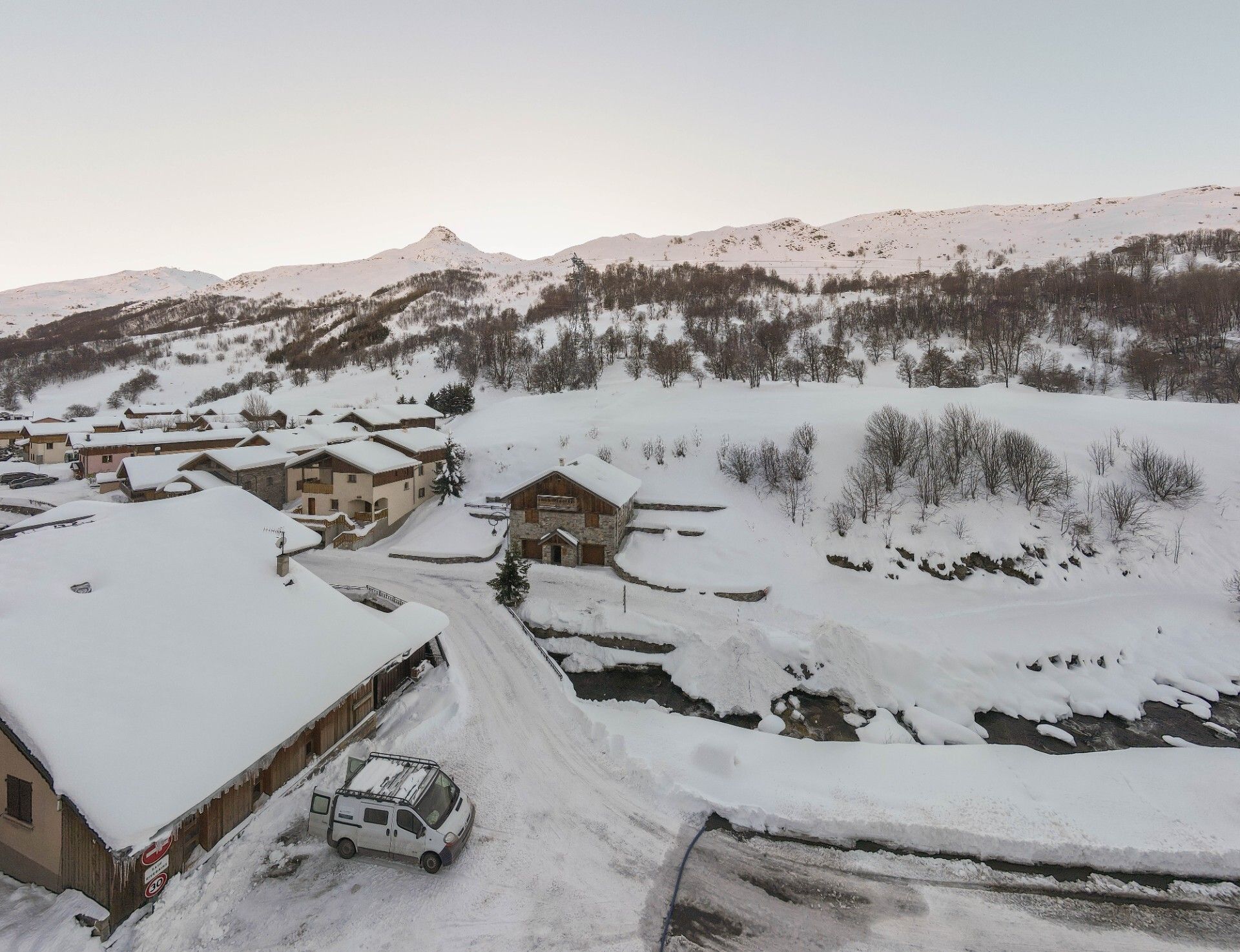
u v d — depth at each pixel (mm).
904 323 97625
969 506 36438
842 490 39344
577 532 35875
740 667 24031
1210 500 35031
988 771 18000
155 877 12156
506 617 28500
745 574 33406
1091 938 12172
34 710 11812
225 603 17141
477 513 43312
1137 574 32219
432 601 30203
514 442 53438
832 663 24641
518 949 11398
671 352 77188
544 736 19047
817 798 16156
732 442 47312
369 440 47031
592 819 15227
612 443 50844
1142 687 24547
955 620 29141
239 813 14406
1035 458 37281
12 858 12938
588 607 29625
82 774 11211
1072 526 34156
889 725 21562
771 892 13109
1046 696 23812
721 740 19672
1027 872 13906
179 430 68375
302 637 17312
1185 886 13500
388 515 42719
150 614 15508
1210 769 17953
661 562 34812
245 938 11484
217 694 14281
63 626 14008
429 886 12844
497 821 15000
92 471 56906
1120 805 16094
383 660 18359
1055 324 87500
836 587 32531
